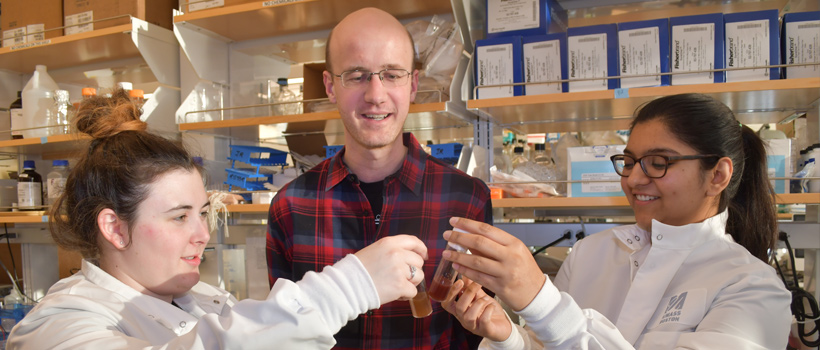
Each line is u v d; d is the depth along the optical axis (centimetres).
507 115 191
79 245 99
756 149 116
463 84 173
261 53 245
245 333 66
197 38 220
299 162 223
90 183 97
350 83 121
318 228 131
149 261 97
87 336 77
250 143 251
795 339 165
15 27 248
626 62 159
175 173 98
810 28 150
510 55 170
